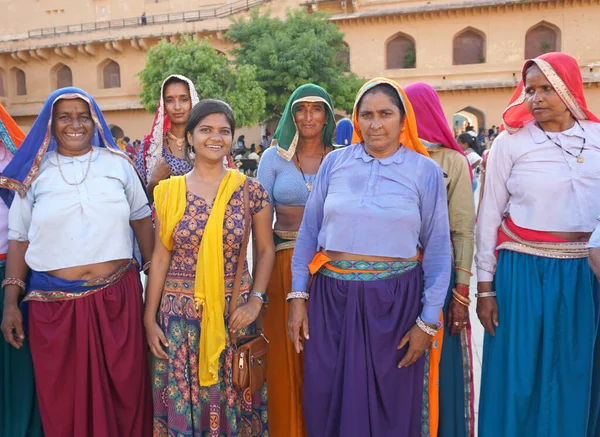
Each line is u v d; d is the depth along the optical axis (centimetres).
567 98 213
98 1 2636
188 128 226
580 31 1986
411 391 212
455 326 234
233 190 224
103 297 226
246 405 226
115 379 225
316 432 219
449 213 241
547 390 217
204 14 2464
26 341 245
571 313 213
